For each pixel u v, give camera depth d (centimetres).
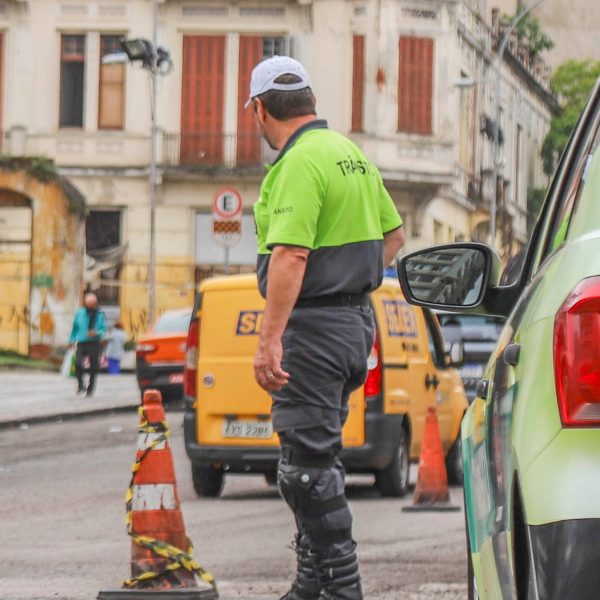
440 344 3325
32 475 3378
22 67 9425
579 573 662
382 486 2945
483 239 11169
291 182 1298
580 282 707
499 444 870
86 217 9194
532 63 13000
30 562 2047
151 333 5625
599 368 685
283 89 1337
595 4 14662
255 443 2897
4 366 8275
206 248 9450
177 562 1641
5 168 8806
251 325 2916
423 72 9544
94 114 9431
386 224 1384
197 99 9525
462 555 2091
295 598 1355
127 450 4041
